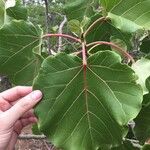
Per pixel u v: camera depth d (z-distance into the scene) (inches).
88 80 12.5
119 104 12.3
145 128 14.9
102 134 12.8
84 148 12.9
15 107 14.6
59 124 12.6
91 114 12.7
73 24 15.4
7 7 15.6
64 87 12.4
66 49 21.1
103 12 14.1
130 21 13.9
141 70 13.1
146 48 19.8
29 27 13.8
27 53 14.1
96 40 17.1
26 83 14.7
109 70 12.2
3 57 14.2
